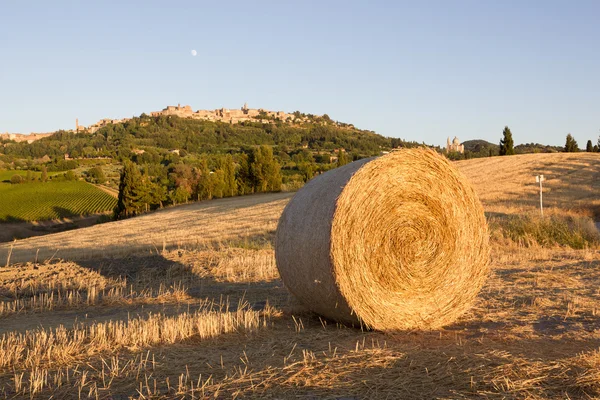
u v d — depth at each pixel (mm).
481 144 136625
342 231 6859
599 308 7938
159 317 7664
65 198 87125
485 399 4629
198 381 5074
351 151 159625
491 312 8031
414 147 7312
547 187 34656
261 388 5004
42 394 4992
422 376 5238
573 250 15805
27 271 14086
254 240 21141
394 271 7121
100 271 13953
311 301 7613
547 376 5059
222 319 7430
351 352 6020
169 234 28016
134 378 5379
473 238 7684
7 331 7586
